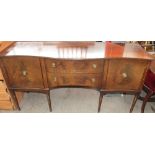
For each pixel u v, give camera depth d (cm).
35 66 191
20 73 198
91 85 211
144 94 267
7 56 181
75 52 195
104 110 241
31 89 215
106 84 206
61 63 188
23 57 182
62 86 213
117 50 204
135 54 193
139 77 196
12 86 212
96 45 219
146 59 179
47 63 188
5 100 226
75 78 204
